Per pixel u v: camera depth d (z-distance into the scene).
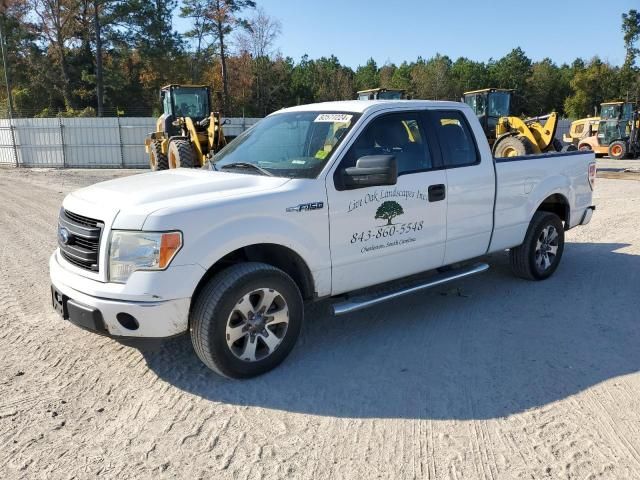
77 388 3.79
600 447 3.13
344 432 3.28
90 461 3.00
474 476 2.89
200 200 3.66
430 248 4.84
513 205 5.57
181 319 3.53
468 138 5.18
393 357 4.27
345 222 4.20
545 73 87.00
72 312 3.69
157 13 44.75
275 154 4.55
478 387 3.81
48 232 9.05
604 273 6.52
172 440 3.20
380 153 4.46
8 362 4.17
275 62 57.41
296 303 4.01
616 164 24.67
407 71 80.81
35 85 48.22
